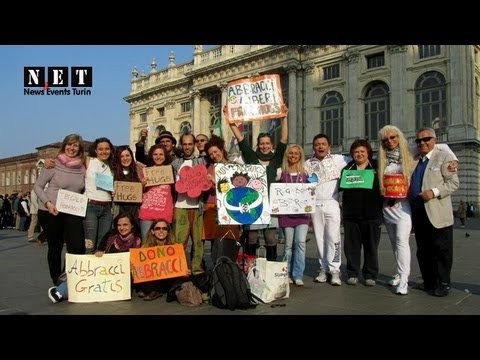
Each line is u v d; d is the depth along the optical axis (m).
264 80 5.91
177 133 43.81
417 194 5.15
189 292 4.61
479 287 5.50
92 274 4.80
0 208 22.27
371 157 5.77
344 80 31.56
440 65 27.47
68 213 5.11
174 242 5.23
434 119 27.61
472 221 25.28
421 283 5.48
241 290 4.39
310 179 5.78
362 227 5.72
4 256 9.34
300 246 5.71
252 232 5.72
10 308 4.48
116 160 5.60
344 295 5.05
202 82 39.81
